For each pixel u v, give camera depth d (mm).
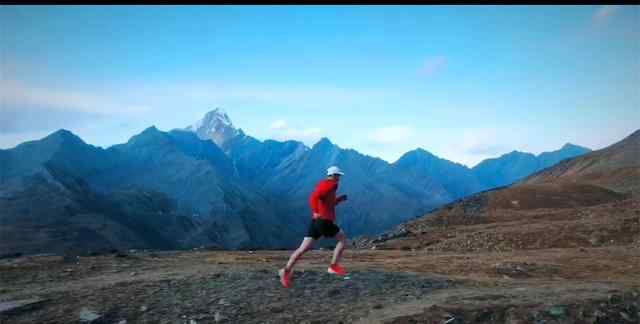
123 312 8297
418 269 16141
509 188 64438
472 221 48875
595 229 26578
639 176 101500
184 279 10438
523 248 25891
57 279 11867
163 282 10234
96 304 8617
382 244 34344
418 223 51562
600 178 114125
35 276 12219
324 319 8172
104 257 16609
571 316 8453
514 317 8289
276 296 9305
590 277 14695
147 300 8938
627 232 25656
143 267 13742
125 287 9852
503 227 34688
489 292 10008
